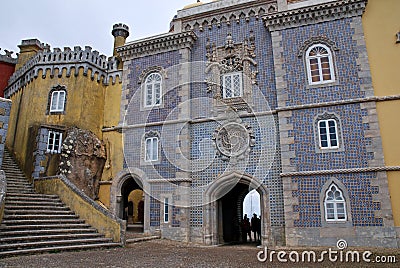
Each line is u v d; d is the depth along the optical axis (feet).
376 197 47.67
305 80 55.36
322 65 55.47
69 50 72.95
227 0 65.16
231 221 72.90
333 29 56.03
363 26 54.80
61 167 61.93
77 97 68.59
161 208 58.70
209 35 65.36
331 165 50.67
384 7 54.75
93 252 38.70
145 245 48.60
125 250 41.88
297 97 55.06
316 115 53.31
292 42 57.77
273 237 51.67
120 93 71.72
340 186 49.52
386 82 51.55
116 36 83.15
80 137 65.41
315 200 50.11
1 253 32.71
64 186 52.70
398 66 51.72
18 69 83.76
